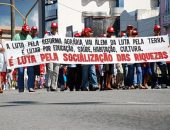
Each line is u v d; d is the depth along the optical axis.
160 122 4.72
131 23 52.09
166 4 44.03
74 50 13.09
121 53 13.48
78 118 5.21
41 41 12.75
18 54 12.53
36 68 12.59
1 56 12.31
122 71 13.42
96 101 7.72
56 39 12.90
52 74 12.61
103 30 68.69
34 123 4.86
